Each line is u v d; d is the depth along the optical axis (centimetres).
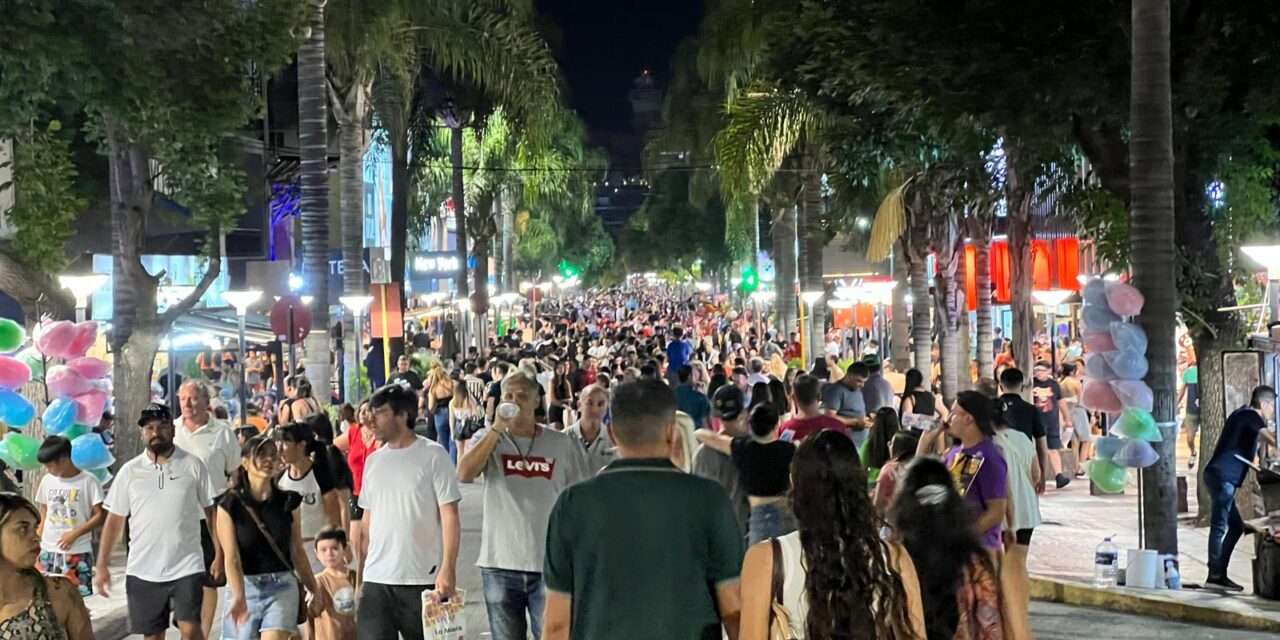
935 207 3206
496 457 979
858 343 4703
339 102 3269
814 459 578
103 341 2622
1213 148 1897
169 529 1105
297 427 1252
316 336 2816
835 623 562
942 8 1872
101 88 1683
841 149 2652
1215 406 1958
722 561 626
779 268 5700
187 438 1302
